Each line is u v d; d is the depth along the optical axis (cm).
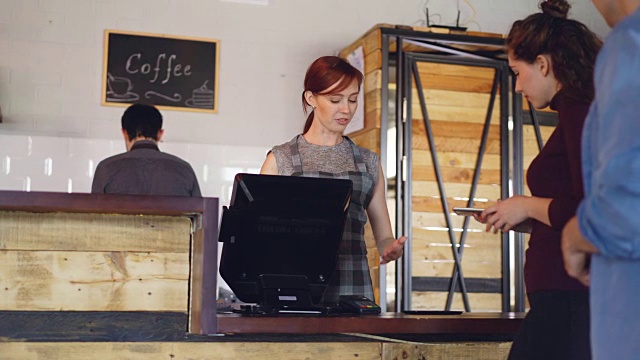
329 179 239
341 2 550
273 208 236
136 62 516
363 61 486
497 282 474
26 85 500
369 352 229
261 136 530
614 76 143
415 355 233
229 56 531
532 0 575
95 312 218
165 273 224
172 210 211
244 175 233
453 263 468
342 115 294
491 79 482
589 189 156
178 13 526
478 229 474
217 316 215
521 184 480
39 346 214
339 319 220
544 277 186
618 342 142
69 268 218
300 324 217
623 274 143
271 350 223
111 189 409
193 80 523
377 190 305
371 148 470
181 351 221
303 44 542
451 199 470
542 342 184
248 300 246
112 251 221
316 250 245
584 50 189
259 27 537
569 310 181
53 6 508
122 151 508
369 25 552
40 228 217
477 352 238
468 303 466
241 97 530
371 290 297
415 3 559
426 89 471
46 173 497
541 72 197
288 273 245
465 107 476
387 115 464
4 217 215
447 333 232
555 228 185
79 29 511
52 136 500
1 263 214
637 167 137
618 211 138
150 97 516
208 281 212
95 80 510
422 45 470
